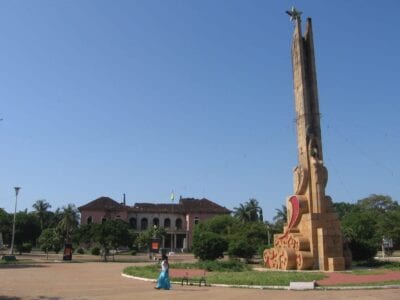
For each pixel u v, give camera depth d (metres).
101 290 22.56
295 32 43.47
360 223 78.75
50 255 80.25
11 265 47.28
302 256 35.91
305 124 40.66
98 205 115.31
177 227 117.88
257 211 103.56
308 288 22.88
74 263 53.34
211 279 26.64
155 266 38.62
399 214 78.62
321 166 38.72
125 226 65.62
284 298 19.27
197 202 123.25
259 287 23.58
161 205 122.31
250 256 52.03
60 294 20.77
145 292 21.62
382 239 77.38
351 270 33.84
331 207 38.09
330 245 36.03
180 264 40.88
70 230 88.88
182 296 20.00
